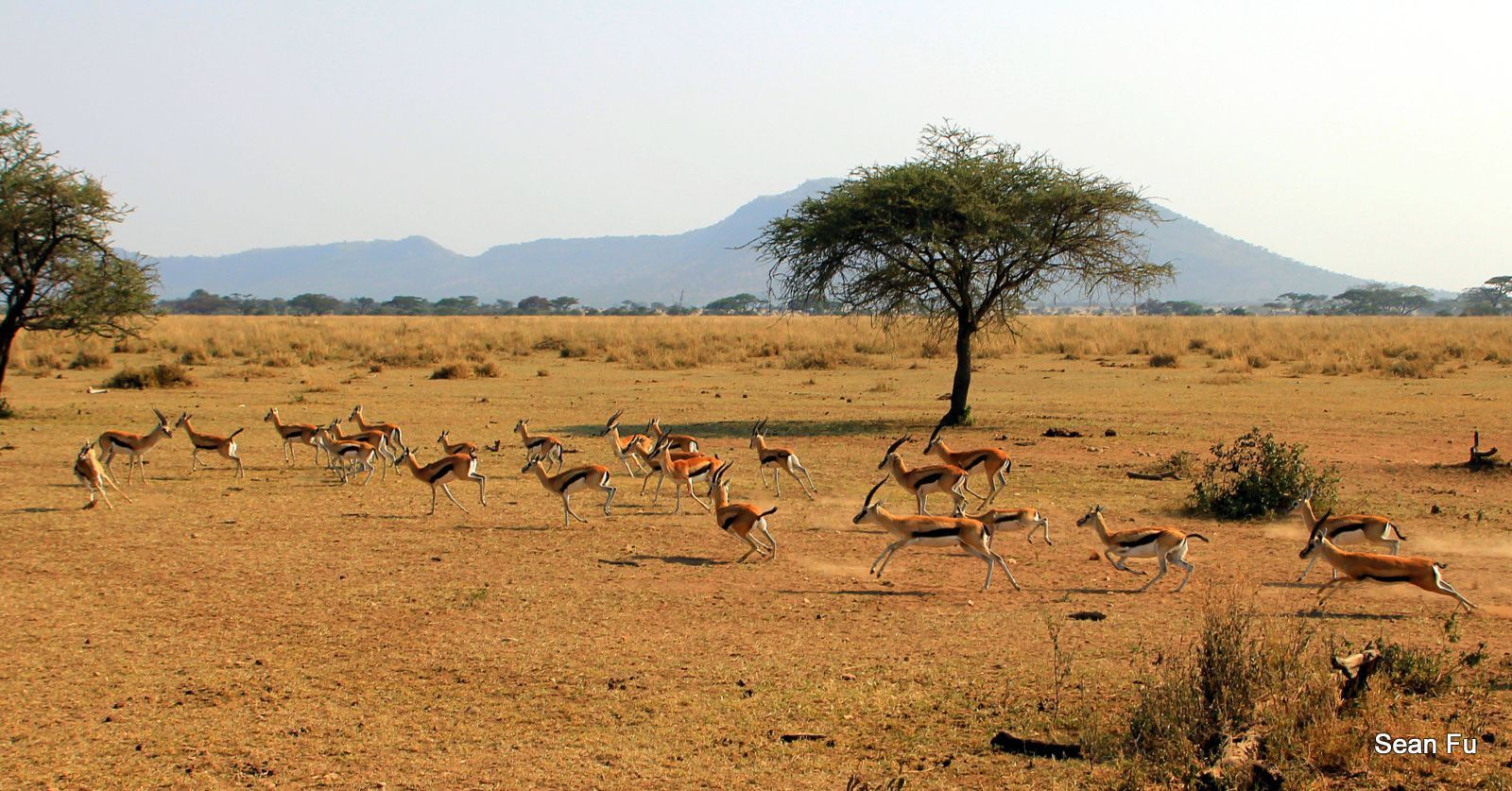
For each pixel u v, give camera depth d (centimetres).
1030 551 1421
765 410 3120
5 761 773
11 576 1274
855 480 1991
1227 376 3866
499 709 867
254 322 8681
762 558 1388
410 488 1911
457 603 1170
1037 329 7288
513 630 1073
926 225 2712
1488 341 5638
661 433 2108
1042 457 2194
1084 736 766
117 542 1456
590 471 1622
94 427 2616
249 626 1093
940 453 1788
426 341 5884
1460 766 718
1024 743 767
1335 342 5725
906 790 705
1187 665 880
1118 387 3678
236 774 750
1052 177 2855
